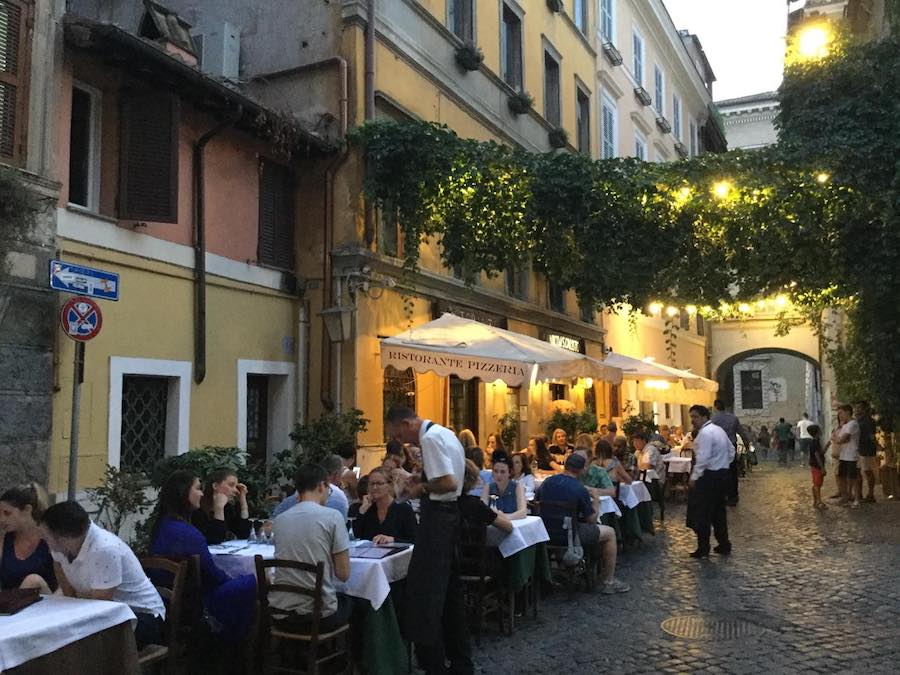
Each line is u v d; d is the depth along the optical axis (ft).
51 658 13.37
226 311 35.24
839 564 32.83
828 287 46.26
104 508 25.40
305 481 18.92
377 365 41.65
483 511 22.72
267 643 17.95
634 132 91.91
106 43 27.99
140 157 30.30
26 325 25.17
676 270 43.24
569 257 44.32
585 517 28.22
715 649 21.79
